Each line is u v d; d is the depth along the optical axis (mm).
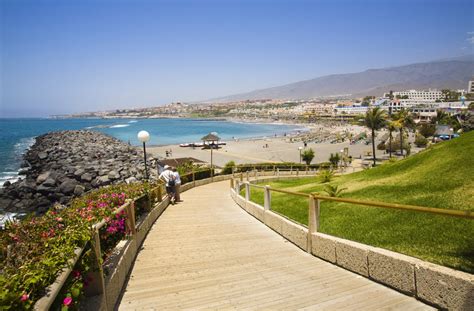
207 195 17453
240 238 7879
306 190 16000
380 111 46375
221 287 4766
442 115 87750
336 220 8891
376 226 7711
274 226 8570
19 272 2463
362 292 4438
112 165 38156
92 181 30562
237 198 13953
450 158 12094
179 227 9172
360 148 71625
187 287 4777
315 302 4164
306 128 158500
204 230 8789
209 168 25578
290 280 4996
